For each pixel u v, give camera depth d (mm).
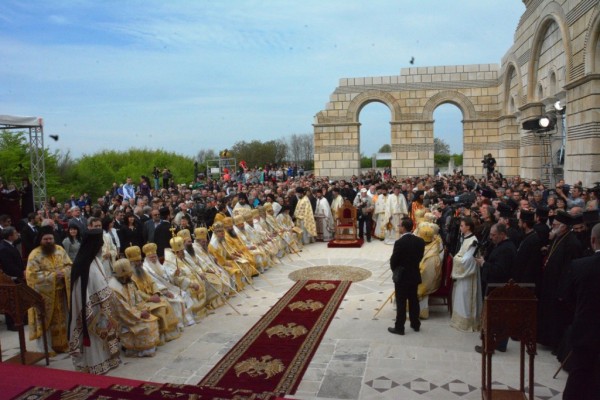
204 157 59031
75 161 38219
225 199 16609
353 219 17359
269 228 14922
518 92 24156
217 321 9422
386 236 18078
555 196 11797
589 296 5145
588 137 14766
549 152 21250
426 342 8062
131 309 7695
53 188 30516
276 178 34125
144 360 7602
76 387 5570
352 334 8500
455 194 16250
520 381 5949
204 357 7680
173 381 6832
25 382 5758
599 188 11586
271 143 58625
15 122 15734
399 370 6984
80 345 7020
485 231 8812
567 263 7082
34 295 7145
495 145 29453
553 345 7262
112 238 11133
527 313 5449
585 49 14805
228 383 6668
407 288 8406
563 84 17672
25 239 10820
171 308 8391
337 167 31562
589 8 14461
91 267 7094
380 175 31031
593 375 5168
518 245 8617
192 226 14352
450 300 9242
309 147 70188
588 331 5090
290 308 10039
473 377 6715
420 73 30062
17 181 27312
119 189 22984
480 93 29453
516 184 17562
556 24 18406
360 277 12555
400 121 30422
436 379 6680
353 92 31047
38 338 7875
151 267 8906
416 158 30422
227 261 11508
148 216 12969
